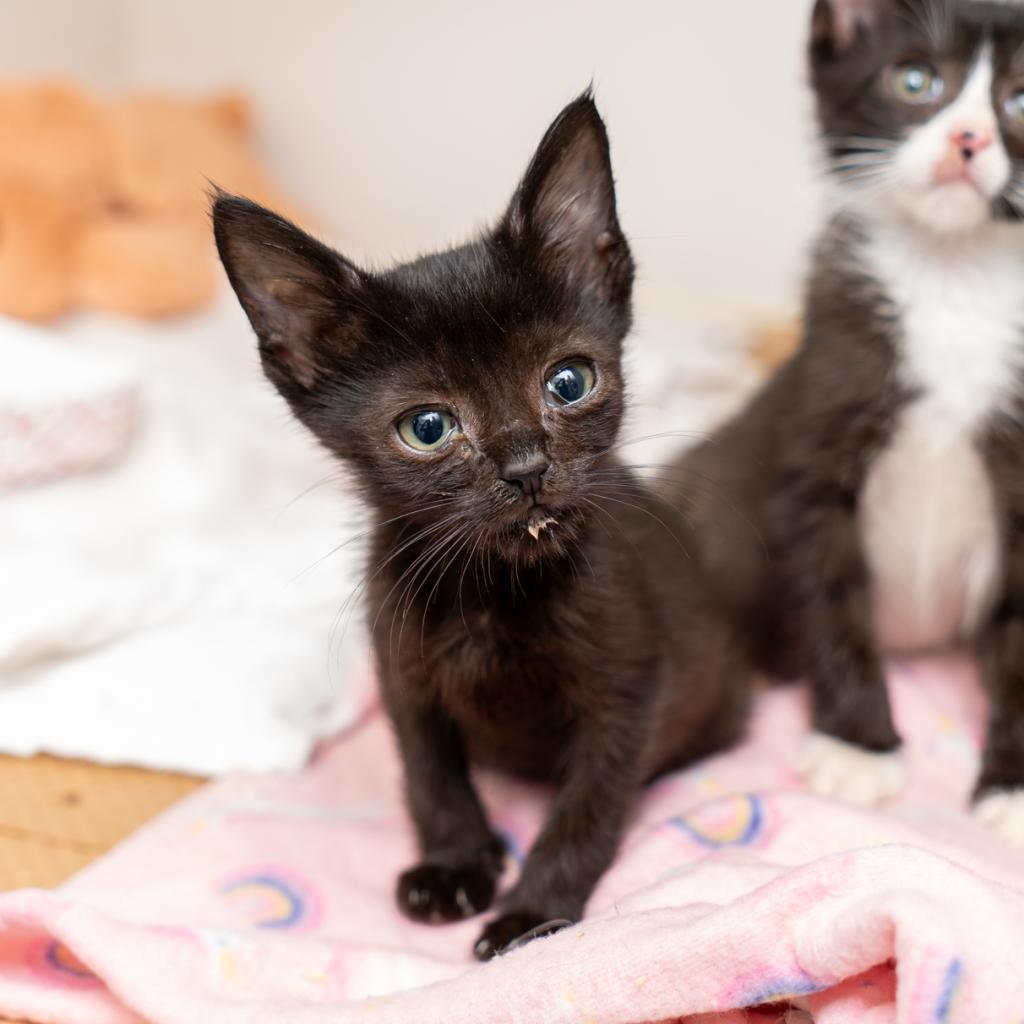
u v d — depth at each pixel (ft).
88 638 1.29
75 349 1.57
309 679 1.28
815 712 1.21
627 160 2.02
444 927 1.02
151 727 1.21
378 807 1.16
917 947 0.77
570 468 0.96
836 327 1.19
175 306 1.77
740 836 1.02
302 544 1.47
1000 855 1.01
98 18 2.23
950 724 1.22
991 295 1.14
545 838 1.03
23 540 1.46
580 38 2.00
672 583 1.13
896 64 1.16
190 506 1.58
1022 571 1.17
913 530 1.22
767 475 1.26
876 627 1.27
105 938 0.89
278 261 0.97
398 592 1.03
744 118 1.94
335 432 1.00
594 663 1.02
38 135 1.80
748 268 2.03
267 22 2.20
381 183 2.21
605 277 1.02
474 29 2.06
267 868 1.05
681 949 0.82
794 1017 0.85
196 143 1.96
